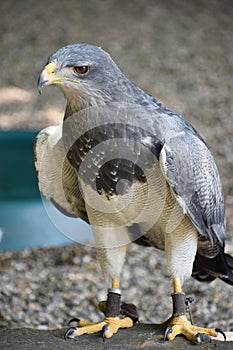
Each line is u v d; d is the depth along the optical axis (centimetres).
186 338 809
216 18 2912
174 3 3014
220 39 2742
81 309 1224
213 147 1995
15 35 2758
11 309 1230
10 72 2523
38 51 2647
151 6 2964
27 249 1466
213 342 800
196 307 1191
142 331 840
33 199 1702
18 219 1591
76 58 762
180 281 835
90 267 1381
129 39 2691
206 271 942
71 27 2778
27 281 1334
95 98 773
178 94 2353
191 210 808
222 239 886
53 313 1217
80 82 768
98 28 2770
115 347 797
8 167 1845
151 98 815
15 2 3006
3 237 1515
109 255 855
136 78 2442
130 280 1311
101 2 2988
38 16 2878
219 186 868
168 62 2547
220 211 873
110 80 773
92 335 836
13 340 830
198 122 2177
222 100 2327
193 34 2753
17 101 2327
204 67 2536
